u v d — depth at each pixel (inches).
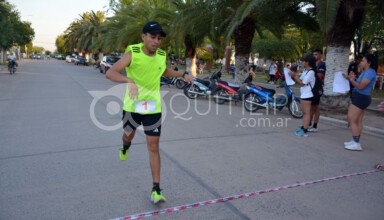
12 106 391.5
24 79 776.3
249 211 142.2
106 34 1251.2
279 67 871.7
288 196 158.4
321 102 433.1
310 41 1007.0
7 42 1454.2
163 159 208.7
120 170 187.2
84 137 256.7
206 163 203.2
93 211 139.1
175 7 684.7
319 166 204.2
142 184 168.2
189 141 254.1
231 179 177.9
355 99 238.7
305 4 482.3
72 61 2493.8
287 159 216.4
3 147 226.7
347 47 413.4
